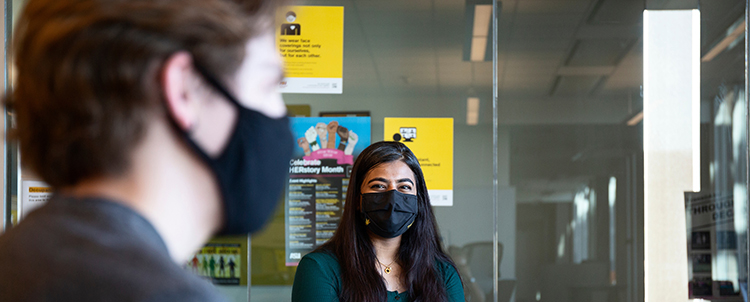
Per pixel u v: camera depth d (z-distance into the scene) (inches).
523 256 115.4
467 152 117.0
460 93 117.6
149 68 15.7
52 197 16.8
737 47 118.2
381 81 117.9
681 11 118.9
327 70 117.8
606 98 117.5
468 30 118.4
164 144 16.4
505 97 117.6
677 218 116.4
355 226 77.0
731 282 115.1
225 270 113.3
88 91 15.3
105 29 15.6
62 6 15.9
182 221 17.1
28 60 16.0
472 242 115.6
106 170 15.8
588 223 116.1
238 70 17.7
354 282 73.2
